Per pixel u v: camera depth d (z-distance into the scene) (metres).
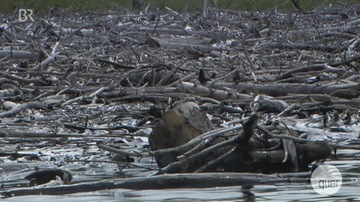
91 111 46.16
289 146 28.69
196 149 27.89
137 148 34.28
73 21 102.81
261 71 57.03
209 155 28.45
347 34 81.75
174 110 29.48
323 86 49.28
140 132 39.00
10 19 107.44
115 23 95.44
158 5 130.38
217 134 28.06
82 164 31.05
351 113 44.12
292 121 41.78
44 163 31.45
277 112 44.12
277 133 30.88
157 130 29.47
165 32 90.69
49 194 25.42
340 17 105.25
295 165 28.62
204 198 24.28
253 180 26.56
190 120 29.41
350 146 31.30
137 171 29.33
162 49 74.56
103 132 39.41
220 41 81.25
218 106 44.28
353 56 62.72
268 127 30.83
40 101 48.25
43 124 41.91
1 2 125.81
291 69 56.19
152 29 90.56
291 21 91.31
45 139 36.88
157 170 29.38
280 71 56.34
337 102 45.94
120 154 31.70
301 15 105.31
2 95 50.47
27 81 53.53
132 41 79.69
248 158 28.23
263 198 24.20
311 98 47.78
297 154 28.92
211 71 59.19
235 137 28.02
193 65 62.34
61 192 25.62
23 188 26.05
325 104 44.91
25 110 46.25
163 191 25.47
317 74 54.56
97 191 25.69
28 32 87.56
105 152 33.91
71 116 43.81
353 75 53.22
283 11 122.44
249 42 80.19
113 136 37.47
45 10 125.44
